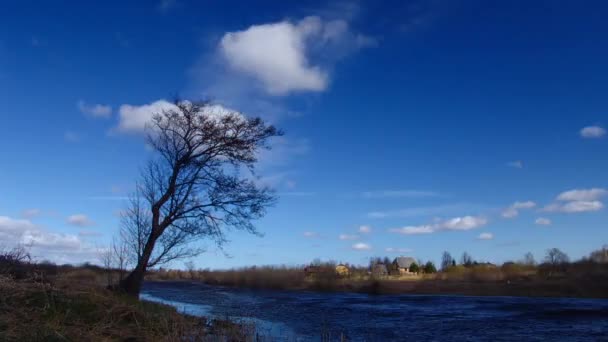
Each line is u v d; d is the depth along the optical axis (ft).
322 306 134.00
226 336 63.26
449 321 97.45
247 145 95.91
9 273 60.59
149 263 91.61
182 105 91.81
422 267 392.47
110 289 83.71
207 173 95.50
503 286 216.95
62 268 80.74
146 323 57.98
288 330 81.20
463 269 276.21
